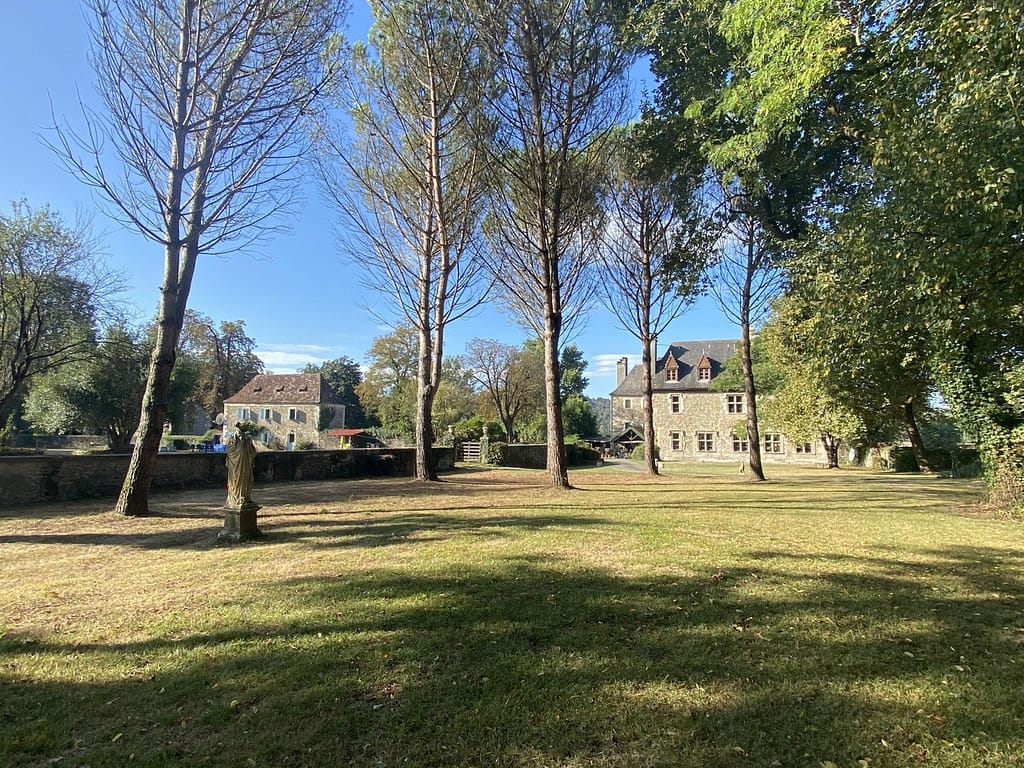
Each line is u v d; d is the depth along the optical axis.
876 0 7.52
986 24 5.52
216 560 6.48
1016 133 5.62
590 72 14.03
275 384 65.38
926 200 6.50
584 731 2.84
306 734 2.81
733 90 10.91
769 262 19.27
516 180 15.51
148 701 3.14
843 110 11.88
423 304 18.59
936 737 2.80
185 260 10.59
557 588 5.23
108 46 9.17
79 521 9.42
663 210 21.88
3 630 4.21
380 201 17.66
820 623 4.33
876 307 8.15
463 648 3.83
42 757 2.63
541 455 34.22
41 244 22.97
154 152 9.77
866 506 11.99
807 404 28.02
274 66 10.30
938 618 4.46
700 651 3.79
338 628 4.21
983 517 10.23
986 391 11.10
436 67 15.28
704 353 51.53
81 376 29.78
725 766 2.55
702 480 21.81
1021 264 6.62
